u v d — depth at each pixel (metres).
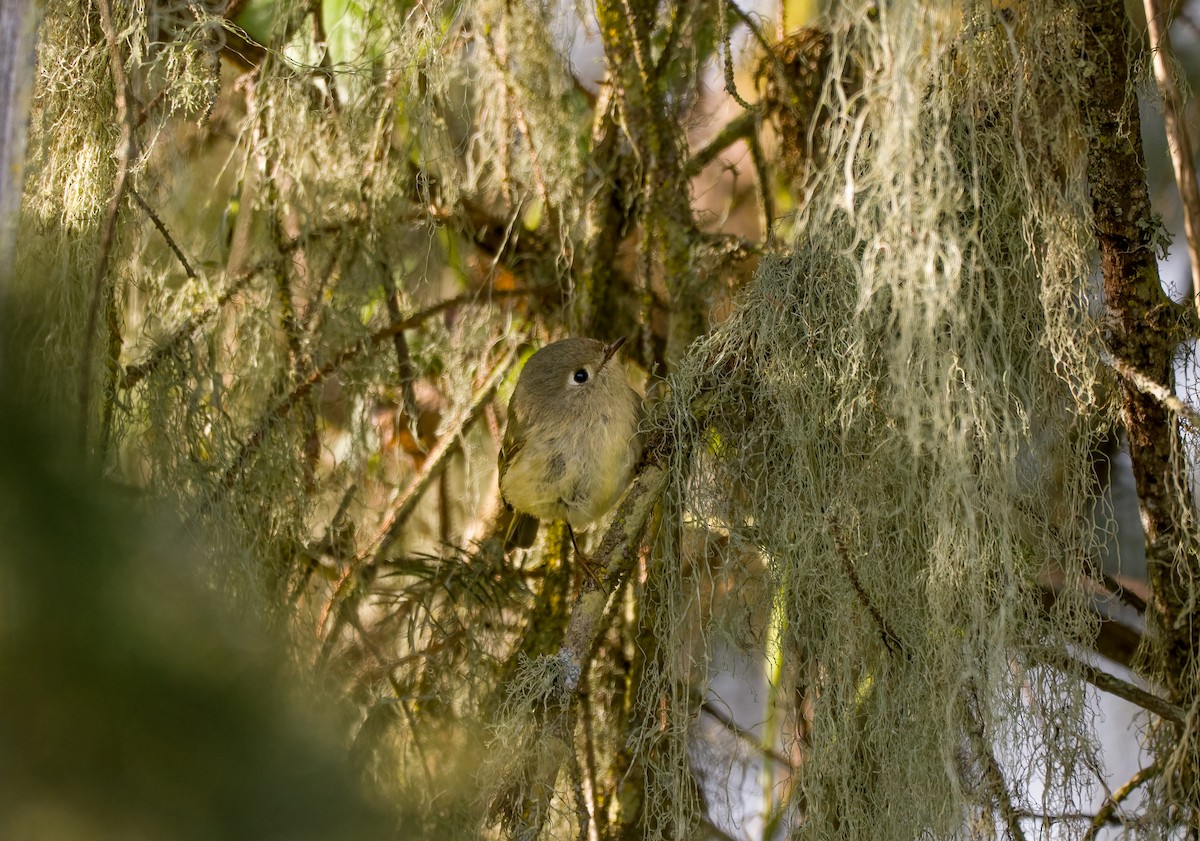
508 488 4.46
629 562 3.82
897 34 3.11
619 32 4.77
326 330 4.95
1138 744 3.83
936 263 3.44
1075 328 3.46
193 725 1.53
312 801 1.63
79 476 1.45
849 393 3.62
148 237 4.49
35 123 3.91
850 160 3.21
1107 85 3.51
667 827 4.09
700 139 5.80
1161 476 3.66
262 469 4.42
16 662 1.40
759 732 4.71
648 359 4.82
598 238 5.06
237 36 4.82
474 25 4.75
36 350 3.22
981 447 3.43
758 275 3.90
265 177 4.86
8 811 1.41
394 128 5.12
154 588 1.50
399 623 4.81
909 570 3.66
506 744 3.54
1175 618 3.68
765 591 3.96
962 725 3.54
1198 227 3.35
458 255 5.37
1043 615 3.72
